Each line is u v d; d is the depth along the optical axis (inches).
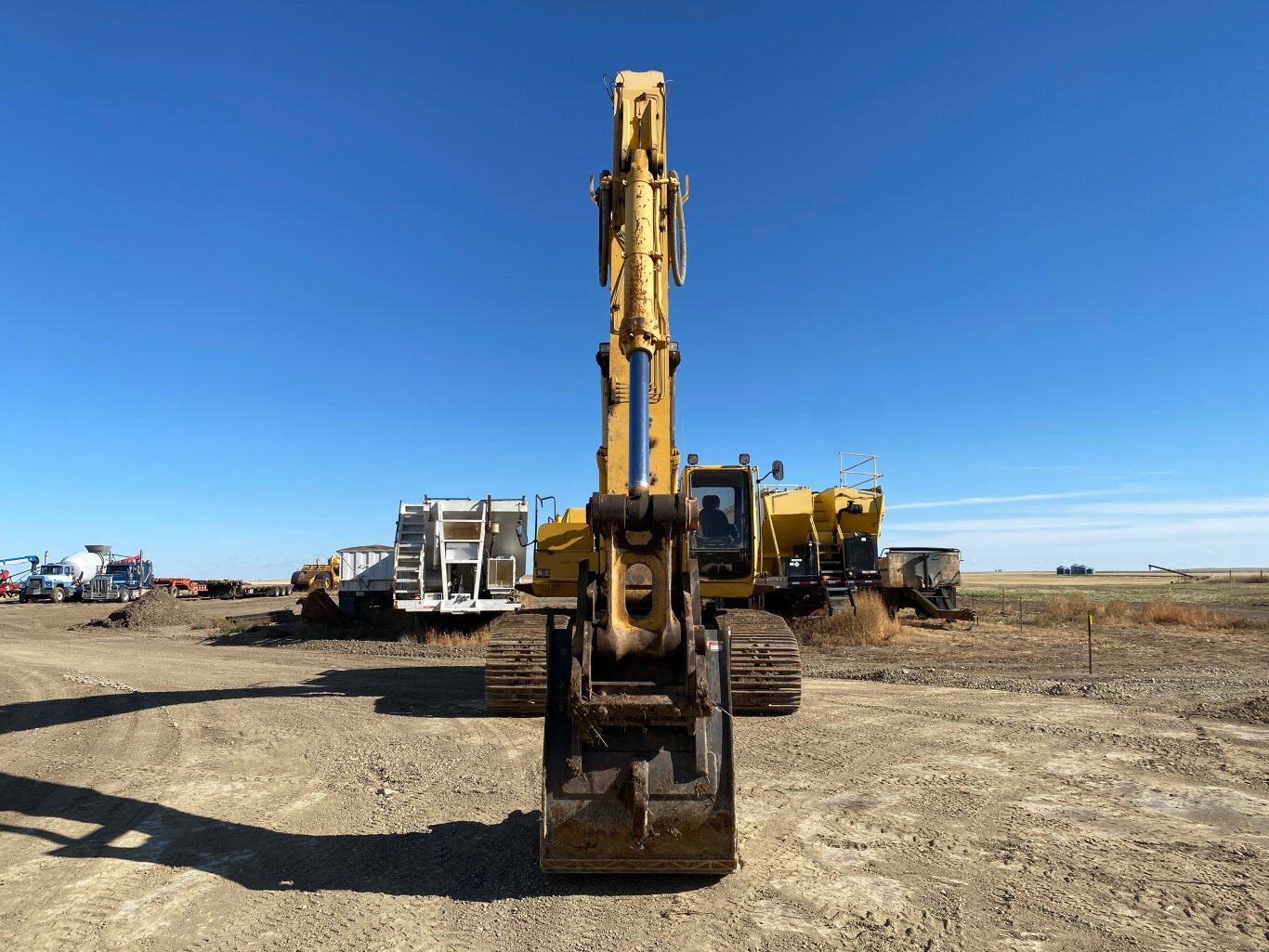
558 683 194.1
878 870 193.3
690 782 184.2
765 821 229.9
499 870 197.5
